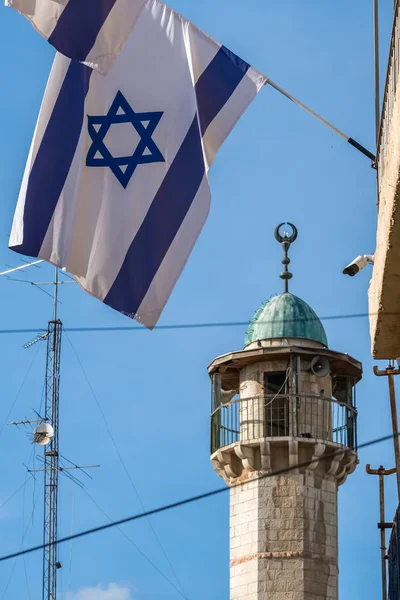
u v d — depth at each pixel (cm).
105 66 3250
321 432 6644
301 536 6519
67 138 3300
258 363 6750
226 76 3316
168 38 3341
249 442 6612
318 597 6469
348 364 6744
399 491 3878
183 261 3212
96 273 3219
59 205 3259
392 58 2698
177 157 3269
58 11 3253
